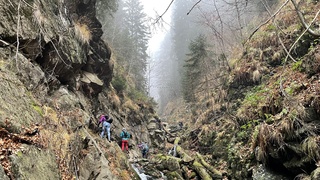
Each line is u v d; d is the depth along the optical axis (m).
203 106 18.89
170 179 9.73
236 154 8.76
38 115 5.16
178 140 16.48
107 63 14.25
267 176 6.47
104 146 8.00
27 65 6.18
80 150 5.96
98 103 12.80
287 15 11.51
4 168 3.31
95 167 5.92
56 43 7.79
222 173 9.32
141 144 16.31
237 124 10.05
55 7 8.60
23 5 6.40
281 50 10.97
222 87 14.23
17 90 4.98
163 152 17.72
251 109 9.59
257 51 12.38
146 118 22.27
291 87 7.16
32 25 6.58
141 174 9.80
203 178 9.30
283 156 6.14
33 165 3.89
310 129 5.39
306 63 7.29
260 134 6.73
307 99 5.89
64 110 7.03
